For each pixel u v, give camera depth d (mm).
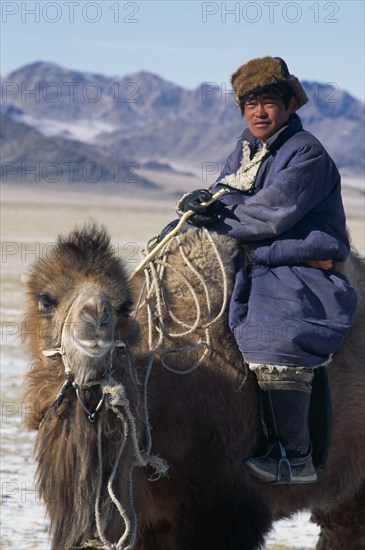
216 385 7555
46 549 11531
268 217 7805
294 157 8055
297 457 7727
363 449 8312
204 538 7484
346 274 8352
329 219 8180
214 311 7703
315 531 13047
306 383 7699
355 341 8273
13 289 41344
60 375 6672
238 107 8586
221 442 7535
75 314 6430
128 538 6902
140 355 7293
